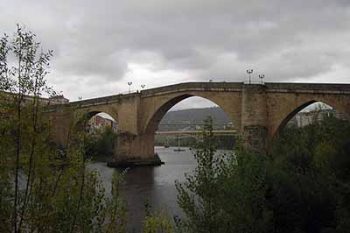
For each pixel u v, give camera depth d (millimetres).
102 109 127875
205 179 21562
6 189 11609
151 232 24250
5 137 11586
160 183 74750
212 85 96062
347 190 30703
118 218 15773
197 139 22828
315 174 42875
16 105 11688
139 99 118062
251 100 84312
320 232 30047
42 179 12039
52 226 12172
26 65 11930
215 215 21469
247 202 24438
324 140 60031
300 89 80375
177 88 105438
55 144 12875
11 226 11375
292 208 30688
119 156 114438
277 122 83438
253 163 26672
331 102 76812
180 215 44219
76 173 12844
